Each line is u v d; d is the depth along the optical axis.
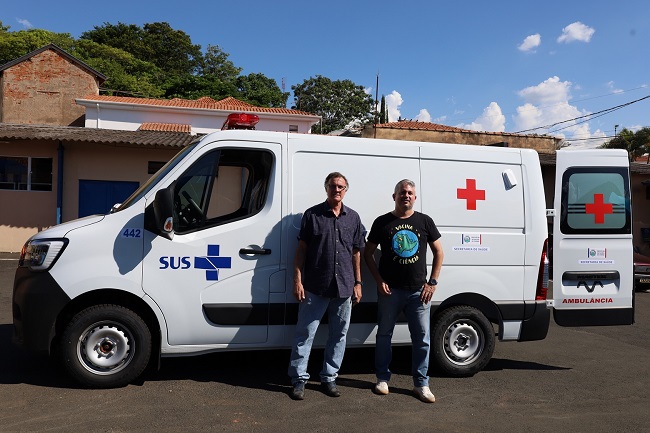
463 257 5.22
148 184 4.89
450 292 5.20
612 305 5.68
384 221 4.66
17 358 5.38
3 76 24.31
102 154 15.62
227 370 5.27
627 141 34.47
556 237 5.58
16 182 15.30
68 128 16.53
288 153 4.92
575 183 5.66
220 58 58.38
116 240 4.52
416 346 4.68
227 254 4.71
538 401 4.75
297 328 4.58
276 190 4.85
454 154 5.32
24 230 15.39
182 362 5.49
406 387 4.98
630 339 7.54
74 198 15.49
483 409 4.50
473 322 5.28
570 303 5.59
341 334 4.63
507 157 5.47
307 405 4.40
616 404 4.74
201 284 4.66
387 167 5.14
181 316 4.62
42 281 4.40
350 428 3.96
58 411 4.06
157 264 4.57
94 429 3.75
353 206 5.02
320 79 51.06
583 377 5.54
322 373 4.68
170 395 4.49
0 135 13.59
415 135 18.94
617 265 5.70
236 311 4.72
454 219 5.23
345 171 5.04
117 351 4.57
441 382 5.17
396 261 4.59
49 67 24.64
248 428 3.88
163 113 23.44
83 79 24.97
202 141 4.82
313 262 4.49
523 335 5.42
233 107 24.83
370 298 5.07
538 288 5.43
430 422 4.16
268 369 5.34
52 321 4.39
